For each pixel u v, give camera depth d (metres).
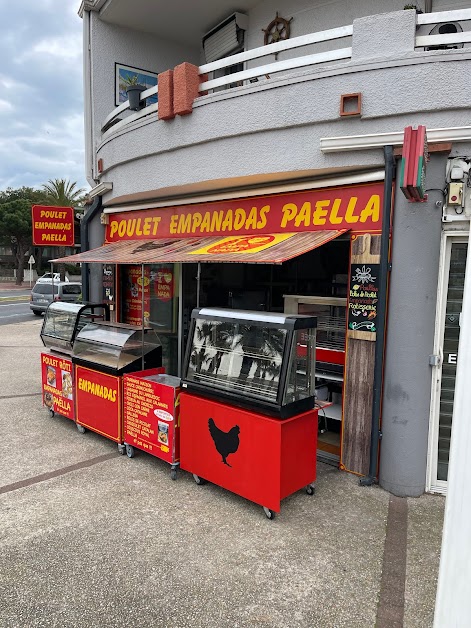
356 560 3.55
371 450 4.75
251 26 8.41
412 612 3.03
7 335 15.09
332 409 6.20
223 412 4.35
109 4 8.45
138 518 4.08
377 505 4.39
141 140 6.70
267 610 3.02
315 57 4.96
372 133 4.59
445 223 4.44
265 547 3.69
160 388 4.88
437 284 4.50
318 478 4.94
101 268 9.13
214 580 3.29
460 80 4.19
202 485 4.73
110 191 7.95
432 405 4.61
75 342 6.08
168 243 6.72
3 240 45.59
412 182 3.75
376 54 4.55
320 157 4.90
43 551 3.58
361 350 4.84
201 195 6.56
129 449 5.35
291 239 5.05
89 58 9.12
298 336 4.12
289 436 4.05
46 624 2.87
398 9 6.34
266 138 5.26
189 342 4.79
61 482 4.73
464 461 1.25
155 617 2.94
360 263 4.82
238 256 4.59
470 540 1.21
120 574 3.33
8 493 4.48
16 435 6.03
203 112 5.75
